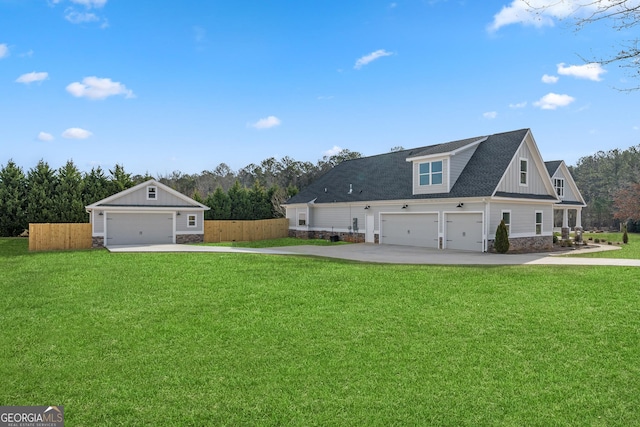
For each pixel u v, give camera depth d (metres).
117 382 5.12
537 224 22.94
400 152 29.98
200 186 66.50
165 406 4.50
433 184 22.45
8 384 5.08
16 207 29.98
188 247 23.08
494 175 20.45
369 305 8.69
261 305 8.80
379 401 4.57
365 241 26.53
